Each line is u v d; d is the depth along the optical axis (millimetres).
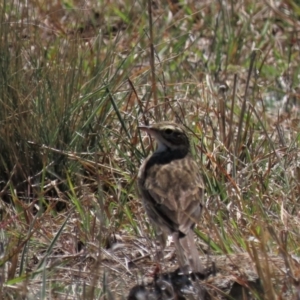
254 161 12594
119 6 17516
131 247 11242
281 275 10102
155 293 10391
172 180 10859
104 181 12312
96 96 13219
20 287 10016
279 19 17703
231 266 10477
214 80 15695
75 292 10250
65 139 12875
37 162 12641
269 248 10773
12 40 13406
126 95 13539
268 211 11633
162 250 10734
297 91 15891
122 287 10289
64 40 15219
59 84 12992
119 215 11781
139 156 12711
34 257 11070
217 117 13523
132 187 12289
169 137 11328
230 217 11531
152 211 10758
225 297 10109
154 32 16578
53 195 12453
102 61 14094
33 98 12859
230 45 16656
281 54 16844
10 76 12844
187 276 10492
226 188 12086
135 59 15008
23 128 12586
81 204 11961
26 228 11602
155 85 13586
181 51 16047
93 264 10820
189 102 14227
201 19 17391
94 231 11406
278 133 13367
